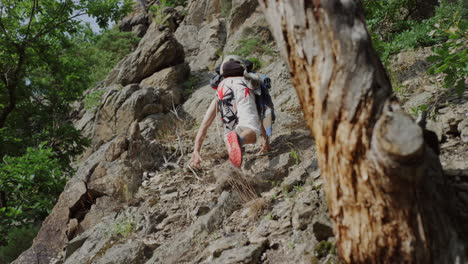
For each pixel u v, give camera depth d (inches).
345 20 62.0
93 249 150.5
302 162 152.6
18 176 272.4
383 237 61.2
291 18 65.3
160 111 341.4
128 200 178.4
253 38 442.0
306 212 112.2
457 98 147.6
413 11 291.1
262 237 113.6
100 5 425.1
